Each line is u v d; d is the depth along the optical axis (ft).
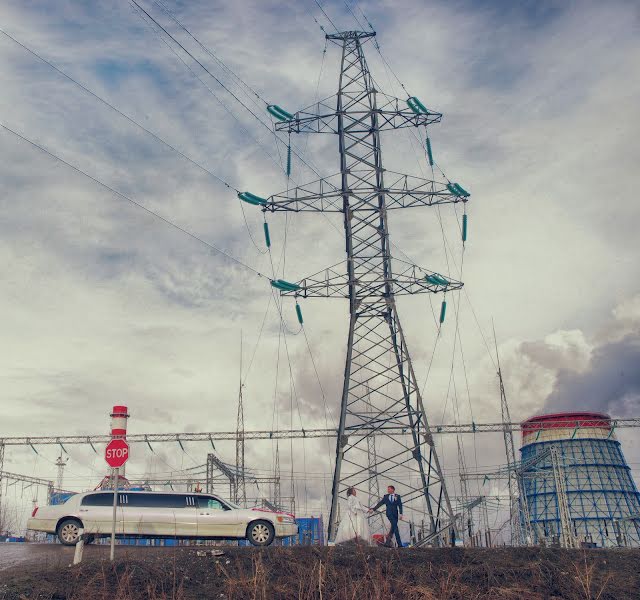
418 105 118.83
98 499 75.66
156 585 49.85
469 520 127.24
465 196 117.50
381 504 79.87
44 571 51.70
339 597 49.16
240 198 112.68
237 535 76.02
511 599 51.24
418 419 108.47
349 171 118.83
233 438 162.40
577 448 207.10
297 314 116.26
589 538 188.65
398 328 113.09
